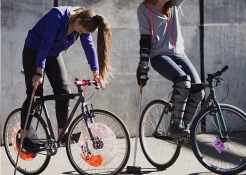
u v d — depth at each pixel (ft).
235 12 60.49
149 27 44.96
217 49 60.13
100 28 41.75
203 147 50.96
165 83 59.06
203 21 59.72
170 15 45.52
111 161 42.91
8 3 54.80
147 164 48.93
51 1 56.03
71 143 44.11
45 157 45.09
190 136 43.16
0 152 53.11
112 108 58.03
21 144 43.29
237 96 60.90
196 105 44.50
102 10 57.31
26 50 44.09
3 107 55.26
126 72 58.13
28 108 44.16
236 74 60.75
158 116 48.34
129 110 58.39
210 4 59.77
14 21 55.11
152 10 44.91
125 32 57.88
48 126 44.65
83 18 41.34
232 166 46.11
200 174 44.91
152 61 45.37
